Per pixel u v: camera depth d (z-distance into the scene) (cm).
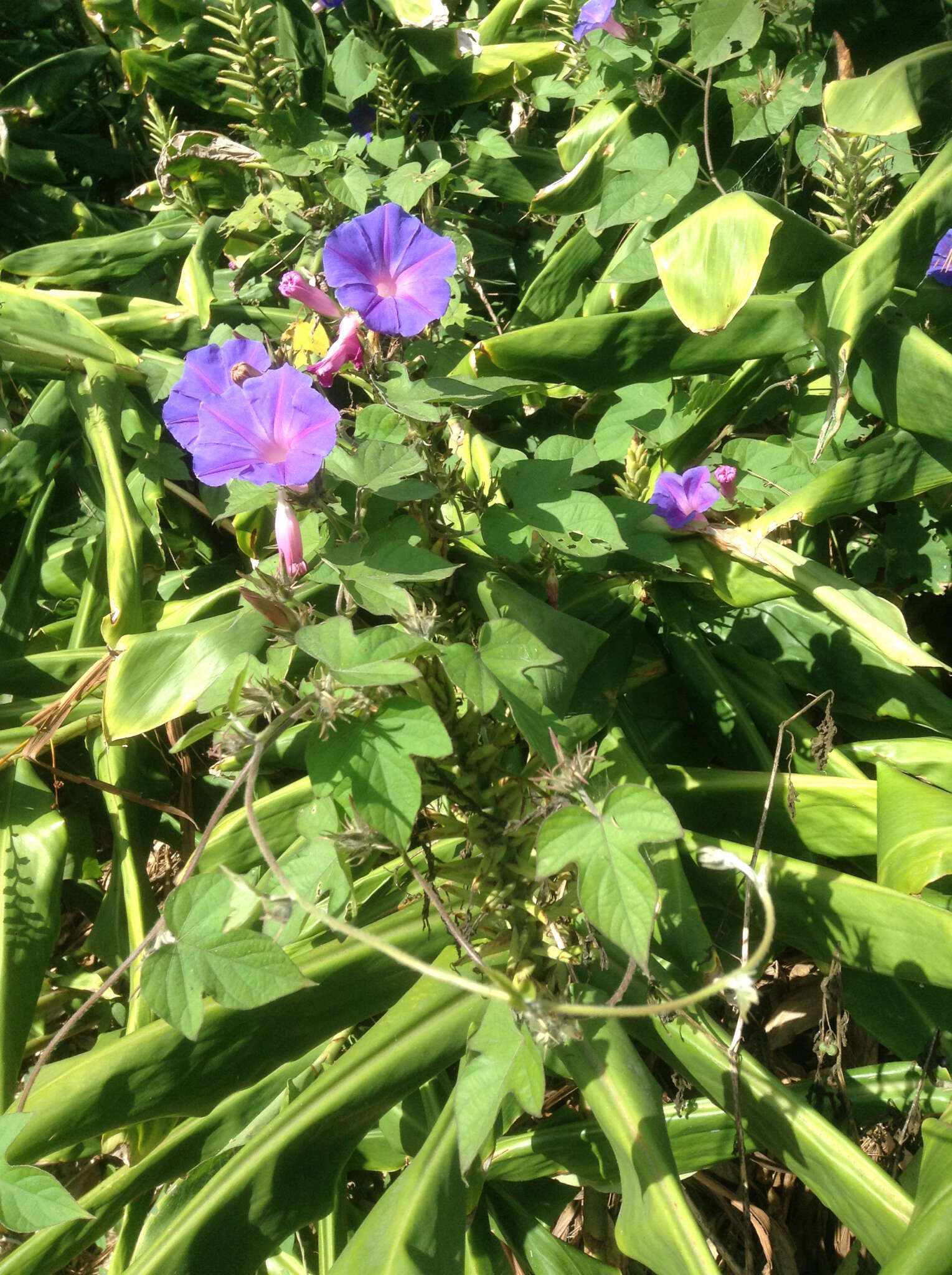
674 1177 63
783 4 90
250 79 108
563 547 74
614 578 90
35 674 94
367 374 68
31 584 105
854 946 72
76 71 130
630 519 82
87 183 146
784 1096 68
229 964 55
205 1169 75
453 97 115
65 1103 63
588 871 55
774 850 84
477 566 79
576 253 104
